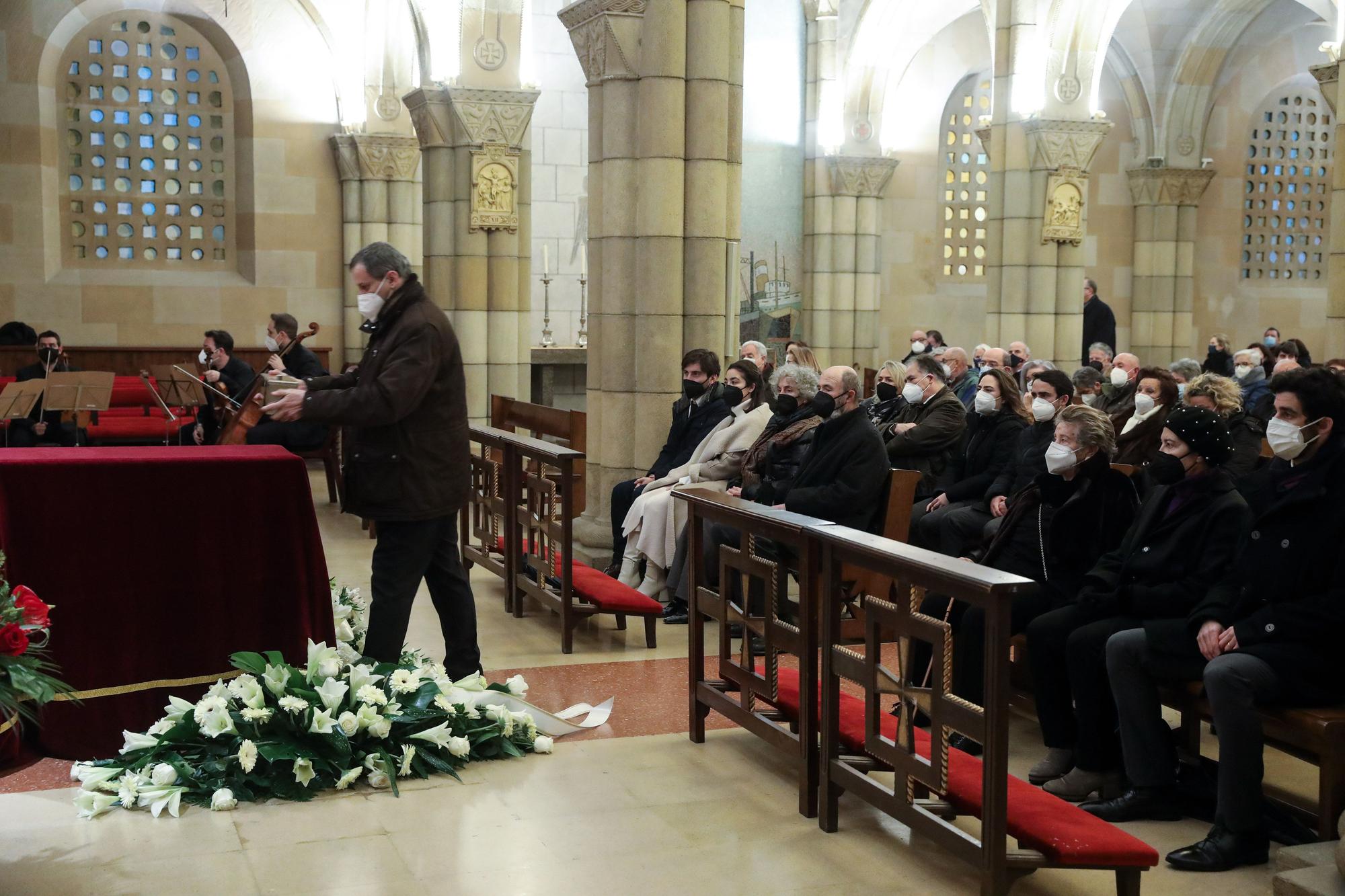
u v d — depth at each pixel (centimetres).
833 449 625
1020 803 367
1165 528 451
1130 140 2064
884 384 873
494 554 780
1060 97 1455
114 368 1435
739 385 770
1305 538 402
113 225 1539
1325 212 2156
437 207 1197
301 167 1574
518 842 394
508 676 593
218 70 1560
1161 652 421
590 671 605
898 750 376
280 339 959
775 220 1839
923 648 524
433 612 726
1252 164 2125
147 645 430
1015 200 1484
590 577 684
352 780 432
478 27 1157
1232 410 673
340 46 1550
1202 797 441
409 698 462
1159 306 2081
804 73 1842
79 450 450
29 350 1335
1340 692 400
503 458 725
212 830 397
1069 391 633
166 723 427
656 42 810
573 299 1716
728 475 732
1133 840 345
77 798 409
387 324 490
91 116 1520
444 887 360
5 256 1470
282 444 1009
